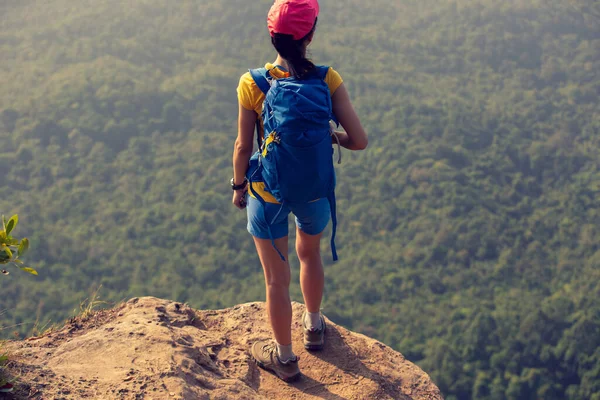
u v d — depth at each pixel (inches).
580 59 5418.3
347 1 6368.1
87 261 2810.0
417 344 2292.1
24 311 2199.8
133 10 5718.5
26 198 3459.6
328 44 5536.4
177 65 5231.3
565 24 5831.7
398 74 5118.1
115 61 5078.7
